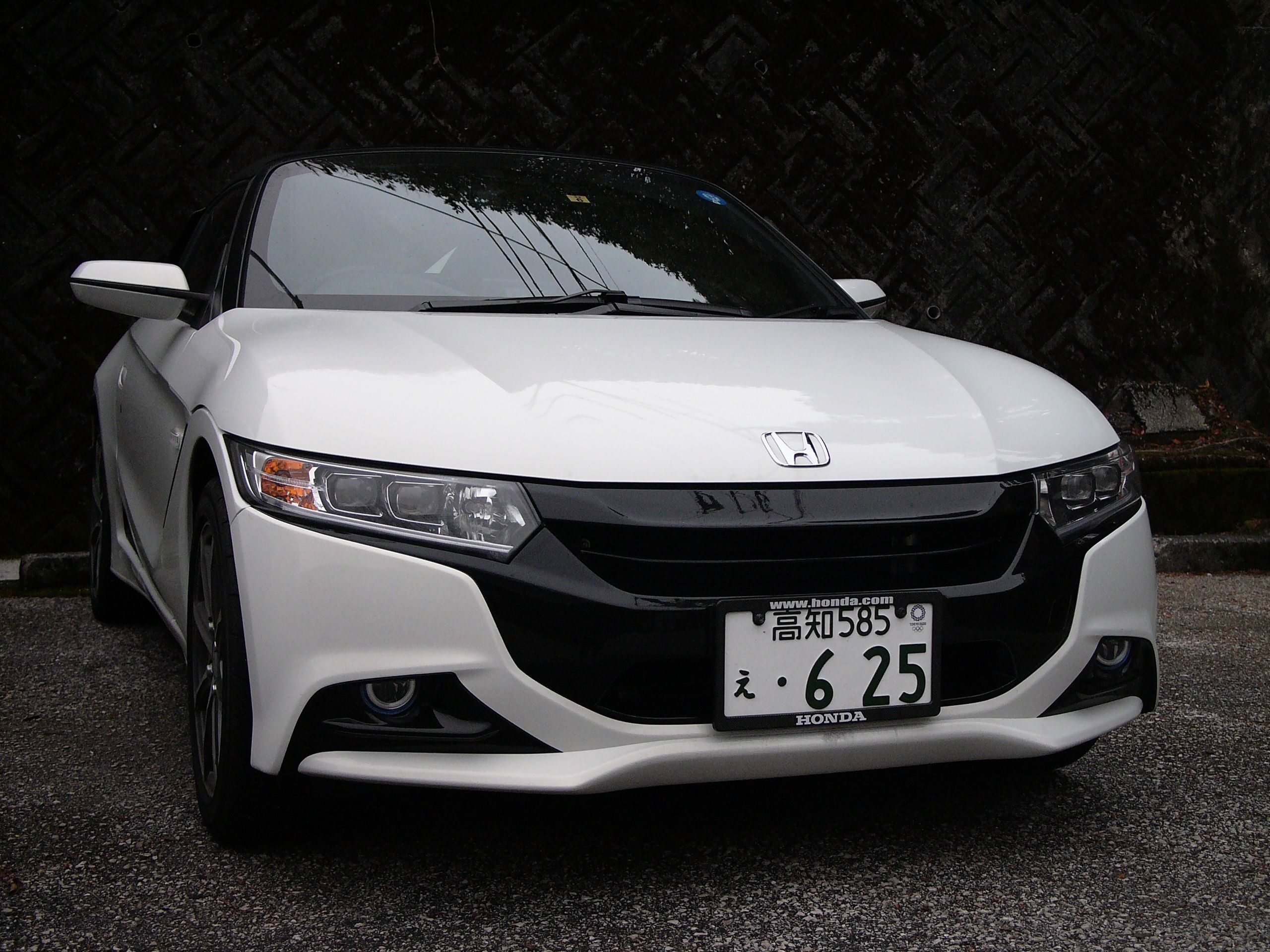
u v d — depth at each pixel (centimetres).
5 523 482
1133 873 191
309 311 235
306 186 278
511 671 173
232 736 186
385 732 175
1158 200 607
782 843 202
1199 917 175
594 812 214
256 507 181
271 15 506
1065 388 231
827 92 564
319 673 175
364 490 177
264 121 506
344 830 206
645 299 257
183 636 239
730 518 178
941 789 229
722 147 552
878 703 183
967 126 582
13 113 487
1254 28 610
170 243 498
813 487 184
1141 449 585
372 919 174
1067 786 232
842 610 181
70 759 250
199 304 266
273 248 258
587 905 178
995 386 221
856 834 206
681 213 299
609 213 288
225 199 316
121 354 341
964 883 187
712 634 177
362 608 174
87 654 339
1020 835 207
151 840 204
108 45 494
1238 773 242
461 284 250
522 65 529
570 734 175
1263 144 613
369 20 514
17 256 486
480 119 525
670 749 176
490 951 165
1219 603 437
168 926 172
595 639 174
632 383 198
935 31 577
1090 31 596
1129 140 602
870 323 267
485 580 173
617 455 180
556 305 246
